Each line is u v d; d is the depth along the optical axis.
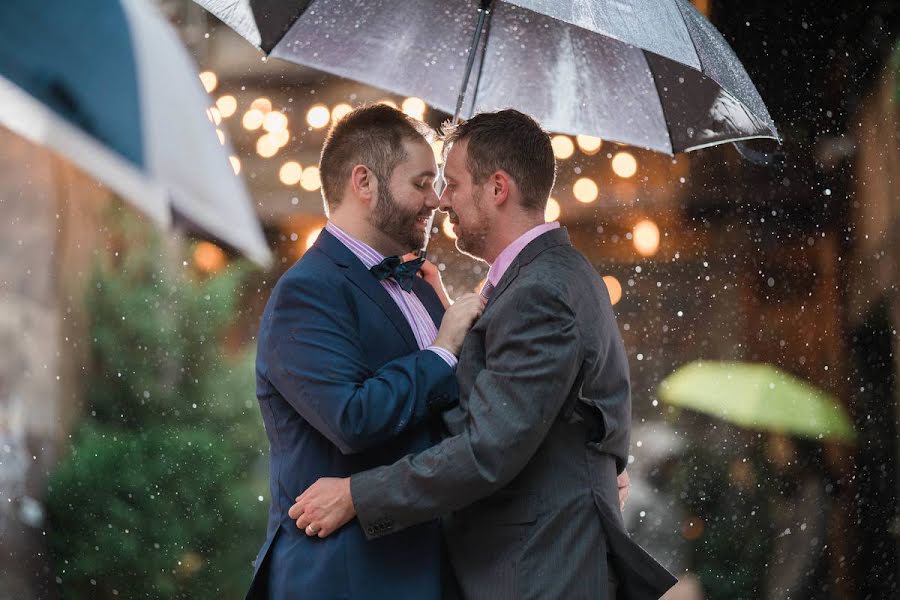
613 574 2.45
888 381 5.34
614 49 3.00
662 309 6.21
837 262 5.63
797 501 5.03
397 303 2.56
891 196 5.50
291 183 6.60
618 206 6.74
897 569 4.99
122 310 4.67
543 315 2.31
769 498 5.00
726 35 5.66
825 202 5.69
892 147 5.50
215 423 4.49
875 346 5.43
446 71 3.07
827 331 5.59
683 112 3.01
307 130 7.20
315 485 2.40
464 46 3.06
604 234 6.77
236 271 4.75
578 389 2.36
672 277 6.27
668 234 6.40
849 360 5.48
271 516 2.52
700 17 2.70
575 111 3.08
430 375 2.38
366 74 3.06
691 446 5.22
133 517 4.32
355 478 2.37
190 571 4.31
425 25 3.05
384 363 2.46
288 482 2.47
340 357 2.38
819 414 5.26
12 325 4.77
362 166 2.54
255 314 5.05
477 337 2.45
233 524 4.34
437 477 2.28
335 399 2.33
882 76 5.50
